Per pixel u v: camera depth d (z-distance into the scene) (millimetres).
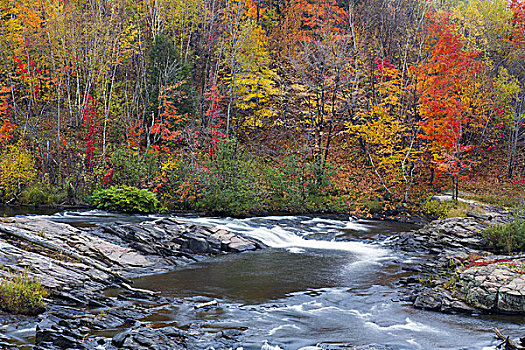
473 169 35594
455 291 11633
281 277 13977
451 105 29625
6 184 27453
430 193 30719
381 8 41312
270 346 8508
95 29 34281
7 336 8359
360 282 13500
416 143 34875
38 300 9938
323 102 32000
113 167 27953
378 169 34469
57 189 27750
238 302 11383
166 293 12039
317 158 31234
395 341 8938
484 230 17766
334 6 44062
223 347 8344
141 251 15922
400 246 18906
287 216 25734
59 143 30719
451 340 9016
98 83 35500
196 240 17203
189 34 44125
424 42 37438
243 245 18188
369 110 34094
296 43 42375
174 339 8500
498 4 43500
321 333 9320
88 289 11516
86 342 8242
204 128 32031
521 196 29172
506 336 9180
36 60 34188
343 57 32469
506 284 11008
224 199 25062
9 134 31266
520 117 34250
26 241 13867
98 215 22719
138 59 39969
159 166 28312
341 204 28422
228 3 42281
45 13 33344
